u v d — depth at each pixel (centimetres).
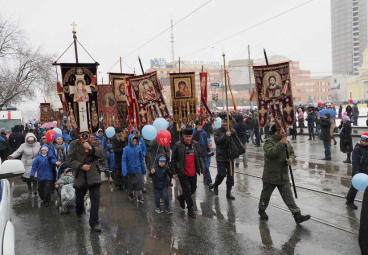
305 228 529
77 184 560
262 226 546
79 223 611
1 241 252
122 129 888
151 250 473
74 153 568
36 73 2536
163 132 650
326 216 573
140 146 800
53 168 753
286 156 552
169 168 616
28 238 544
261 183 838
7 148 1176
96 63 570
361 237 392
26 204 768
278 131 570
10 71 2461
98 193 572
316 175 882
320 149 1374
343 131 1034
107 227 580
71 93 563
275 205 652
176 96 843
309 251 448
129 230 559
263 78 635
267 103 636
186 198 614
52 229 584
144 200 752
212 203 691
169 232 540
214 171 1040
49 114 1622
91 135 569
